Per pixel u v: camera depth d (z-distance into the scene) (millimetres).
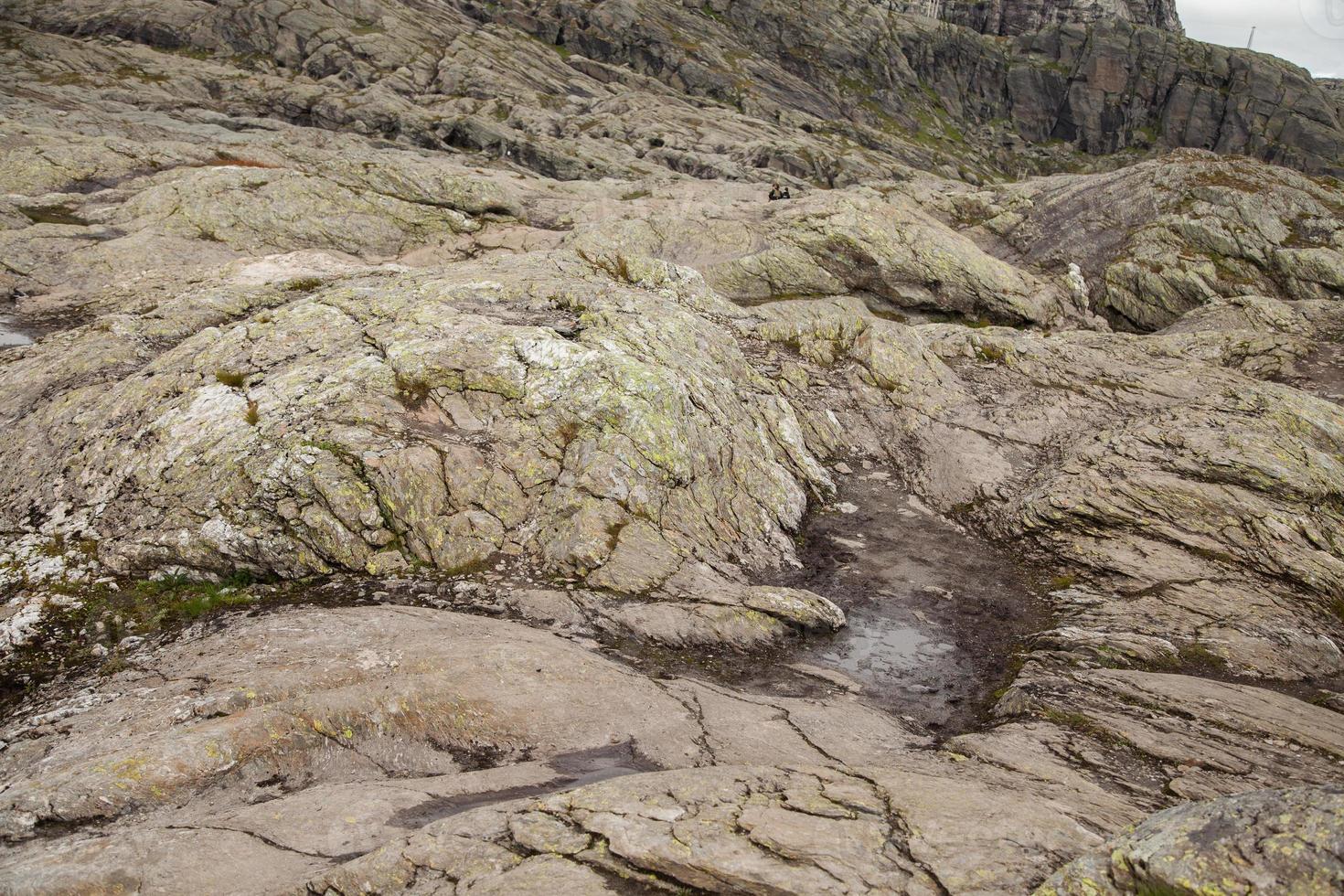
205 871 9359
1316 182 64375
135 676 15484
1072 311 52625
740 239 50969
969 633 20266
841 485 28203
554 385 23531
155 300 34656
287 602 18484
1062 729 14883
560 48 161500
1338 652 19234
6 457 22062
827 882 8250
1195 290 51875
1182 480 25000
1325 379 37719
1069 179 68875
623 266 37812
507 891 8523
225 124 88000
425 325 25562
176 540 19234
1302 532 22953
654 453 22344
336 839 10094
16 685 15852
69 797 10898
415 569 19641
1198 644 19375
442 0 156125
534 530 20641
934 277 49406
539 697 14203
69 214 47188
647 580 19781
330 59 119500
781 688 17141
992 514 26469
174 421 22094
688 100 147250
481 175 66125
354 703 13227
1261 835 7367
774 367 33281
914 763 13234
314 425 21344
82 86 91688
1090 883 7816
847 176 113562
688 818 9594
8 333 32625
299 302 28062
